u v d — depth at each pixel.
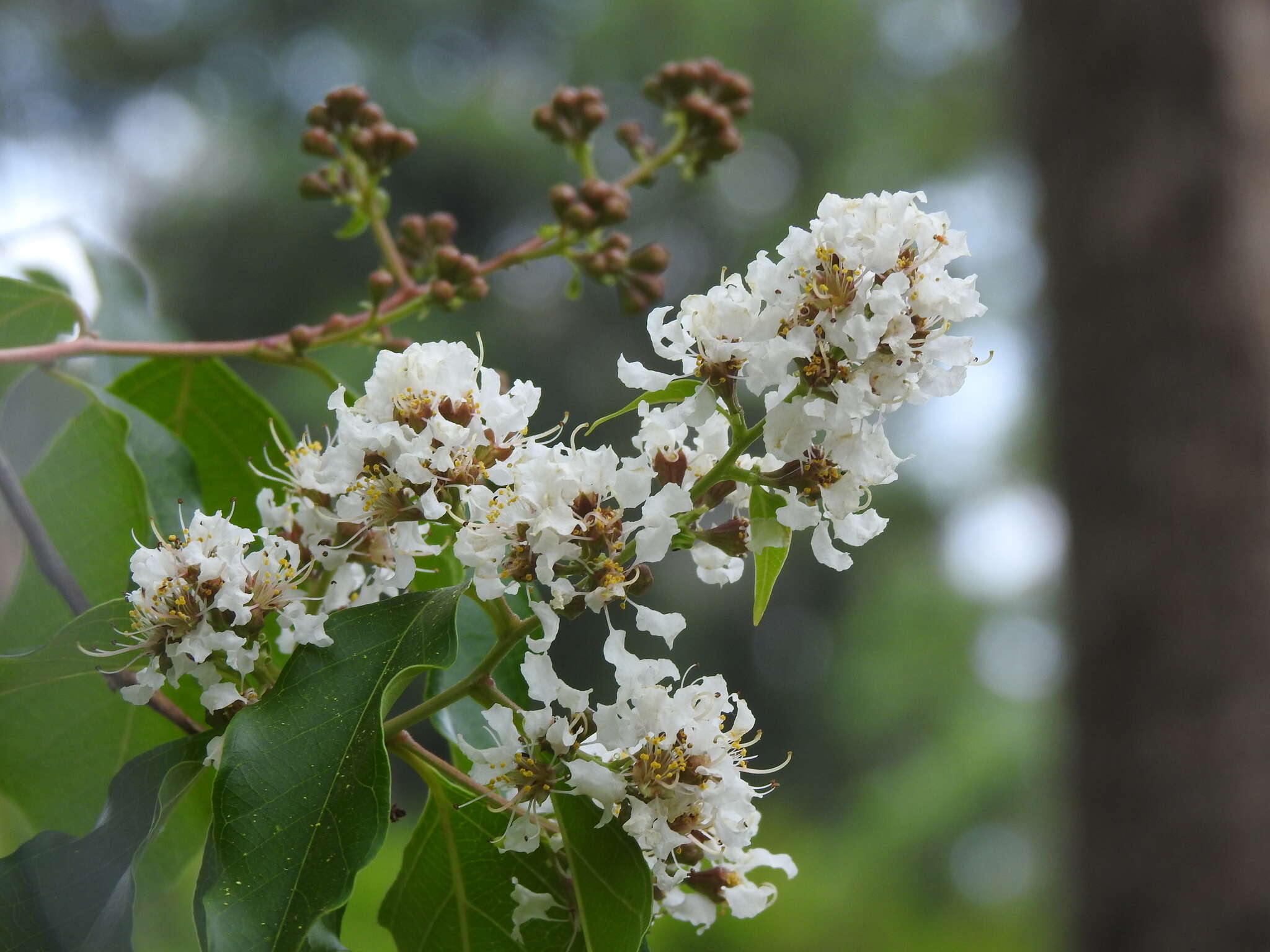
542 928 1.74
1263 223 5.26
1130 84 5.40
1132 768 5.02
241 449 2.49
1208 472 5.08
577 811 1.54
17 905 1.59
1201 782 4.89
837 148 16.09
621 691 1.52
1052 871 8.23
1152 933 4.91
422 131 14.69
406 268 2.74
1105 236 5.33
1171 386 5.17
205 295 14.49
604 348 14.34
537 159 14.94
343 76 15.40
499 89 15.73
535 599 1.61
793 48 15.42
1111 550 5.18
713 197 16.28
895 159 15.66
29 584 2.28
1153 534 5.10
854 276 1.53
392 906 1.83
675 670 1.54
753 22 15.22
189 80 15.25
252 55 15.29
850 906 12.08
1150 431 5.17
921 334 1.57
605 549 1.58
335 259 14.58
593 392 14.09
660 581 14.88
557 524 1.54
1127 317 5.28
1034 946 11.62
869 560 16.20
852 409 1.53
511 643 1.62
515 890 1.72
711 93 2.92
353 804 1.48
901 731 15.95
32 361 2.18
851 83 15.73
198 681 1.64
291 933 1.39
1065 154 5.54
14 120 14.74
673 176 15.84
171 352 2.27
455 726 2.00
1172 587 5.04
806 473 1.66
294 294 14.62
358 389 4.19
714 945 10.80
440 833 1.79
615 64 15.52
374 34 15.14
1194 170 5.29
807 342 1.53
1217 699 4.93
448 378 1.66
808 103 15.77
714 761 1.54
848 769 16.33
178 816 2.12
